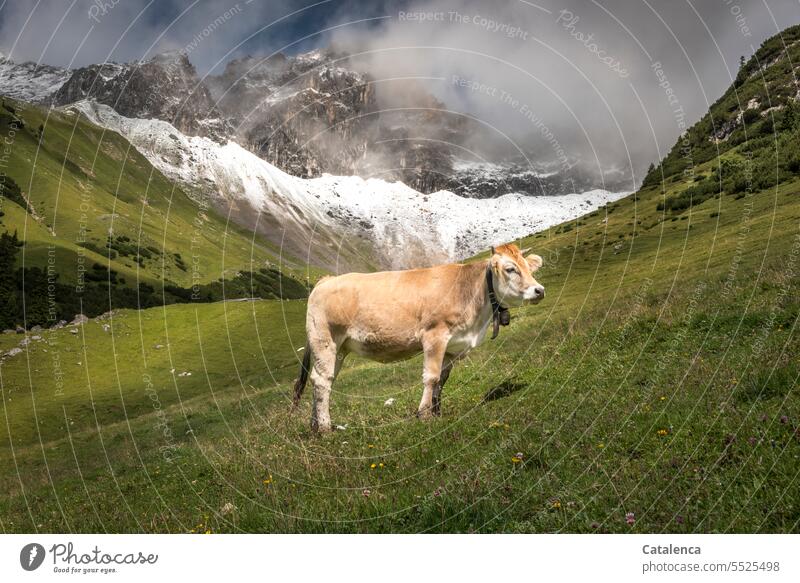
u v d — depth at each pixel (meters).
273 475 7.22
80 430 38.66
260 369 44.91
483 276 9.80
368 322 9.77
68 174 154.88
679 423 6.50
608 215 101.06
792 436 5.29
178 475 9.67
